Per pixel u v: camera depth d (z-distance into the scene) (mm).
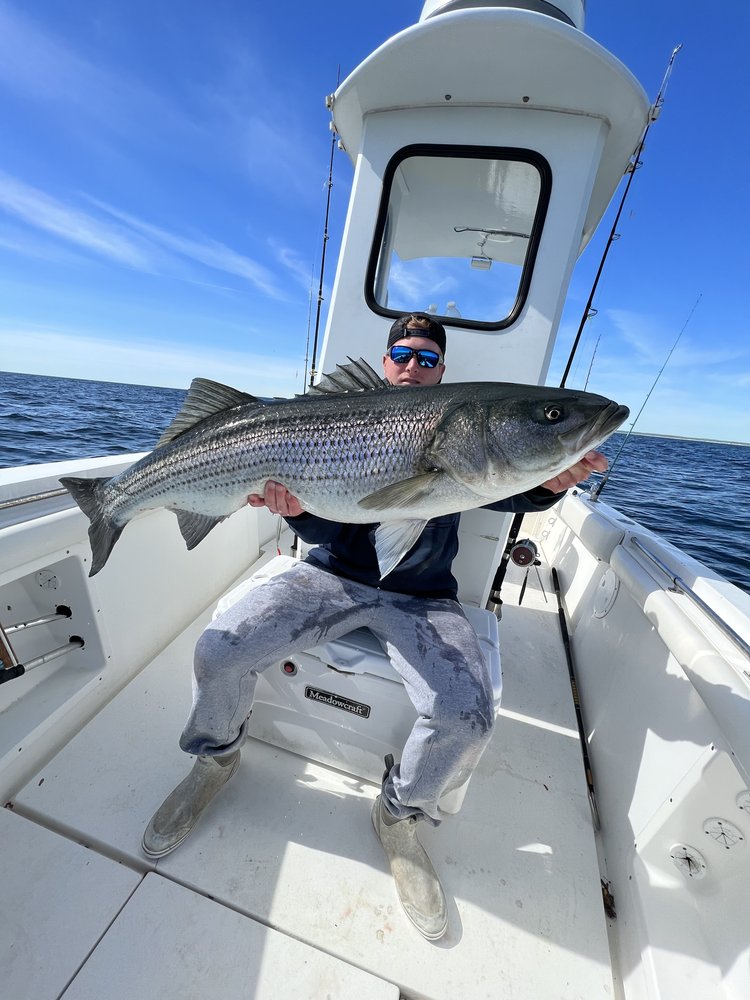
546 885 814
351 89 1058
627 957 700
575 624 1573
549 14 976
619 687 1062
